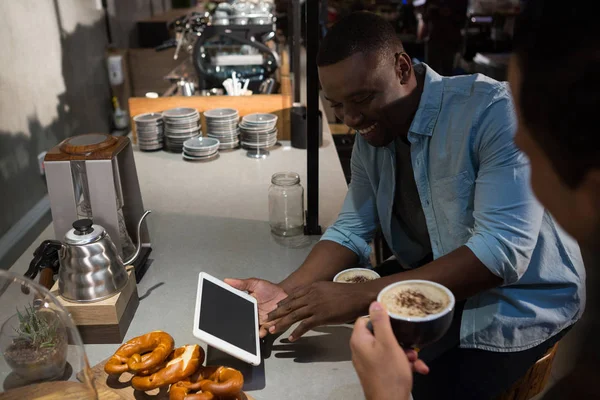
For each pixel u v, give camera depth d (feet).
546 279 3.72
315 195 5.12
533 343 3.82
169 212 5.82
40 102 6.95
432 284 2.32
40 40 7.05
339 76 3.48
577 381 1.40
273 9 12.09
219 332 3.19
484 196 3.41
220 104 8.09
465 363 3.89
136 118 7.90
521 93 1.17
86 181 4.06
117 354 3.15
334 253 4.39
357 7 15.20
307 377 3.27
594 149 1.03
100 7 10.19
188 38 10.50
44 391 2.95
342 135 10.58
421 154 3.82
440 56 12.87
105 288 3.57
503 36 12.14
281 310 3.53
